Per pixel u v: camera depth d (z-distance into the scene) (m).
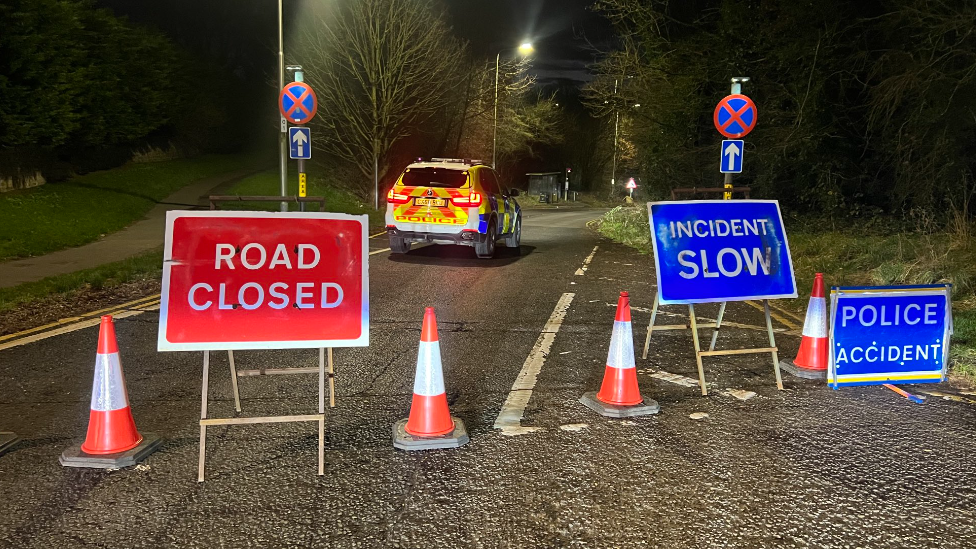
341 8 27.11
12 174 18.50
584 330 7.02
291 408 4.63
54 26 19.48
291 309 3.90
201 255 3.83
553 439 4.11
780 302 8.64
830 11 14.65
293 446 3.99
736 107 11.28
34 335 6.61
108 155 25.33
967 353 5.79
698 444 4.03
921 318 5.22
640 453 3.89
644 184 21.28
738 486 3.48
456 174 12.03
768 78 16.31
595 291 9.40
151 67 28.11
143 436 4.02
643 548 2.90
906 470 3.68
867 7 14.83
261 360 5.81
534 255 13.70
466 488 3.45
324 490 3.42
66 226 15.70
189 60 34.72
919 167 13.70
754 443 4.05
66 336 6.58
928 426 4.34
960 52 11.57
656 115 19.06
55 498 3.31
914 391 5.04
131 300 8.48
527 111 50.22
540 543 2.94
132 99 26.73
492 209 12.50
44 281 9.54
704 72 16.98
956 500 3.34
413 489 3.44
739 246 5.39
